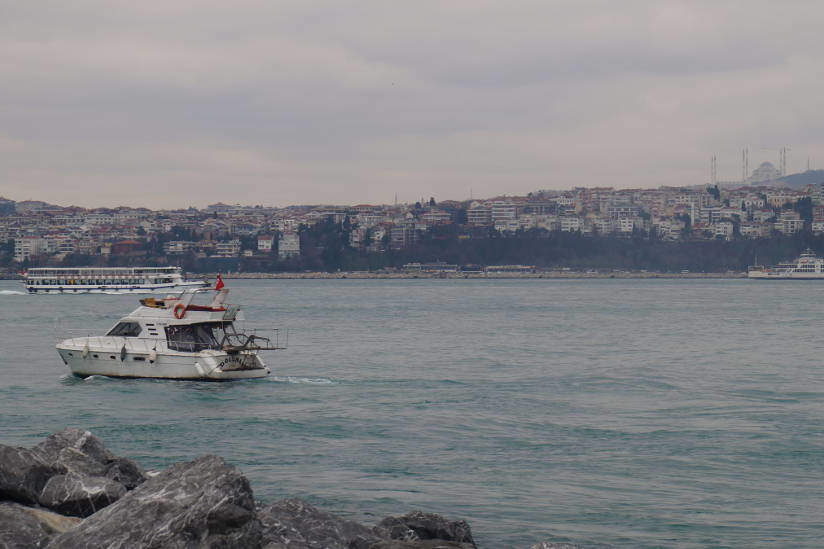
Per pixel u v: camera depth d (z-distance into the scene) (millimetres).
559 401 47250
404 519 22859
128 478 24812
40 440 35844
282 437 37062
